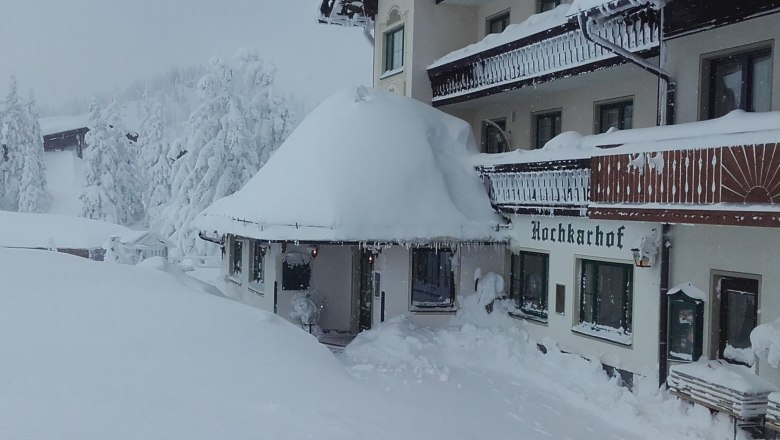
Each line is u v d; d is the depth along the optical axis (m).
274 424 6.07
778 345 9.21
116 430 5.14
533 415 11.25
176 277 14.62
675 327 11.84
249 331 9.43
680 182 10.27
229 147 40.06
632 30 13.02
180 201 41.75
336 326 19.41
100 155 61.22
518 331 15.98
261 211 17.33
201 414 5.95
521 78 16.66
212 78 40.84
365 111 18.56
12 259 11.65
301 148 18.53
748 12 10.62
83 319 8.42
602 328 13.88
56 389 5.93
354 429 6.46
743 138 9.22
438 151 18.50
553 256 15.21
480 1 21.09
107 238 41.38
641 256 12.05
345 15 25.03
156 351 7.75
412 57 21.16
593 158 12.25
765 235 10.41
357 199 16.53
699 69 11.64
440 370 14.14
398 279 17.14
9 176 65.56
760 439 9.77
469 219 16.97
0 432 4.70
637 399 11.70
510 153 16.64
